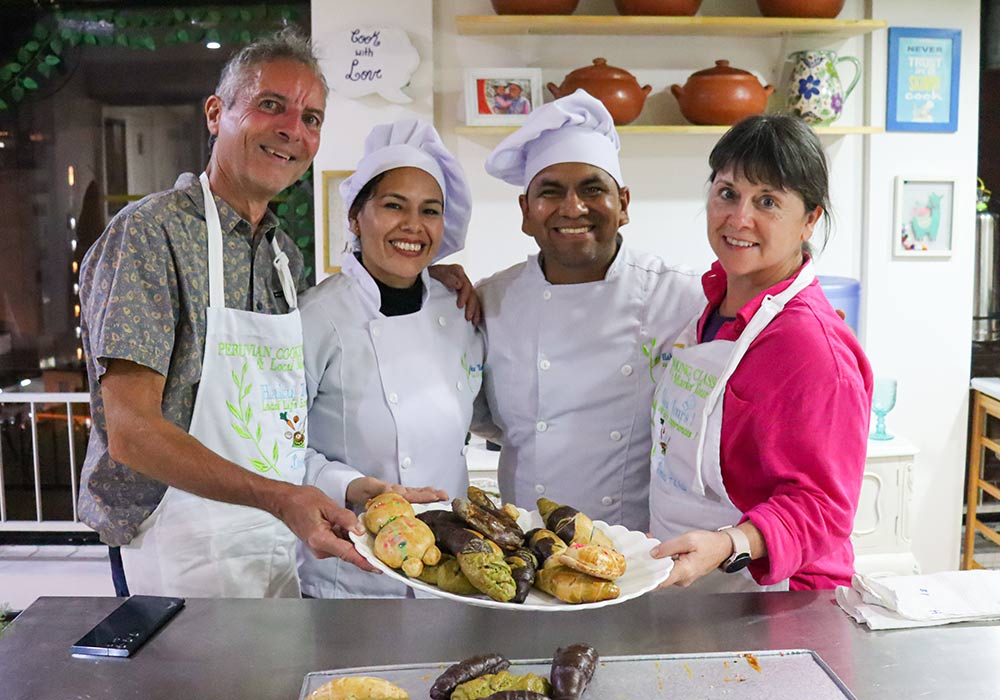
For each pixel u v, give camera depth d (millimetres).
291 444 1542
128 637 1082
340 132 2902
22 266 3109
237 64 1502
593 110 1619
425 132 1659
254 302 1531
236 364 1468
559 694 924
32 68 3018
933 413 3160
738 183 1371
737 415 1356
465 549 1108
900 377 3135
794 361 1296
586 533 1215
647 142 2984
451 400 1692
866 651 1063
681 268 1754
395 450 1646
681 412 1461
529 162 1677
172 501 1449
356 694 920
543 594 1113
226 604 1196
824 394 1276
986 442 3113
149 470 1329
